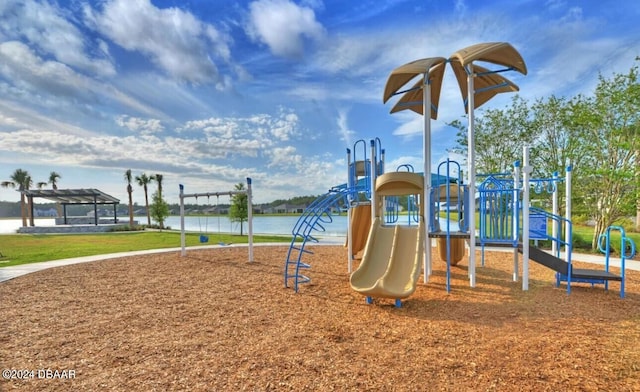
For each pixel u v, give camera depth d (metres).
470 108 5.55
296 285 5.72
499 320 4.02
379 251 5.44
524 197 5.41
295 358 3.08
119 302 5.17
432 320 4.10
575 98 10.33
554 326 3.77
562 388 2.47
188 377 2.75
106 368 2.95
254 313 4.52
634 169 8.90
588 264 7.48
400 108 7.46
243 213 21.00
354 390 2.49
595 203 9.80
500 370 2.76
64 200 32.06
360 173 7.48
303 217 6.45
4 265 8.77
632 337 3.43
